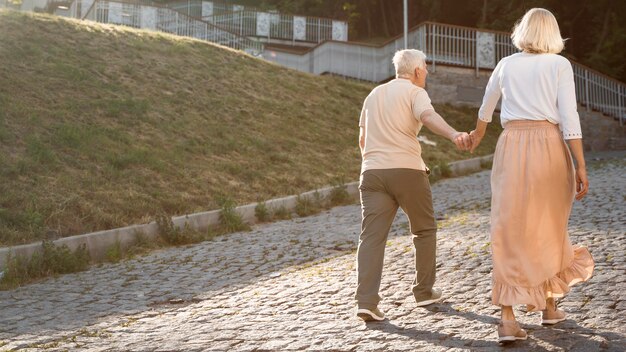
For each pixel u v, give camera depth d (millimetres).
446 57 24953
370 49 27641
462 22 48031
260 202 11680
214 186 12508
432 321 5199
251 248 9211
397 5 57250
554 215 4527
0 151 11352
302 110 19047
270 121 17375
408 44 25969
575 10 40312
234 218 10789
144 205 10820
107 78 16891
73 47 18234
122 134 13625
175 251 9352
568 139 4438
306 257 8414
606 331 4609
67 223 9680
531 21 4621
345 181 14516
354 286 6586
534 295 4441
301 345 4793
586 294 5551
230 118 16766
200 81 18750
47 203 9992
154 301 6625
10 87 14352
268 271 7734
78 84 15727
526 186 4496
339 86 22672
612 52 36000
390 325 5172
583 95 25594
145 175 12055
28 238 9008
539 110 4527
